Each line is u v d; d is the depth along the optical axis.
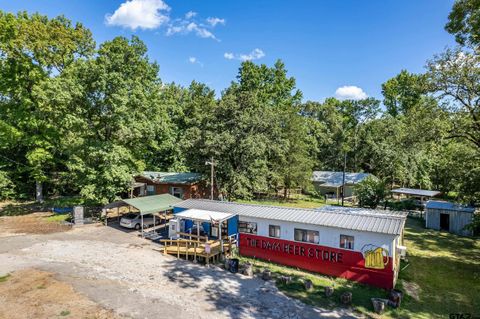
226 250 19.20
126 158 28.62
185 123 44.22
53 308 11.97
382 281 14.85
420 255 20.42
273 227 18.45
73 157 26.89
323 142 57.69
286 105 60.97
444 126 19.52
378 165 49.56
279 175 41.34
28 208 33.28
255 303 12.99
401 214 20.27
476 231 25.59
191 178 35.34
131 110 28.41
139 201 24.66
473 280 16.27
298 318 11.84
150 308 12.20
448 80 18.58
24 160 38.44
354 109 63.12
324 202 41.78
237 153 33.22
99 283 14.48
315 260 16.88
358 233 15.55
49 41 30.59
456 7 18.12
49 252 18.98
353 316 12.16
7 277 14.91
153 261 17.88
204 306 12.57
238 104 33.41
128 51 28.70
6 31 28.31
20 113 30.25
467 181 18.56
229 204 21.88
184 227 21.62
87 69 26.41
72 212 28.47
